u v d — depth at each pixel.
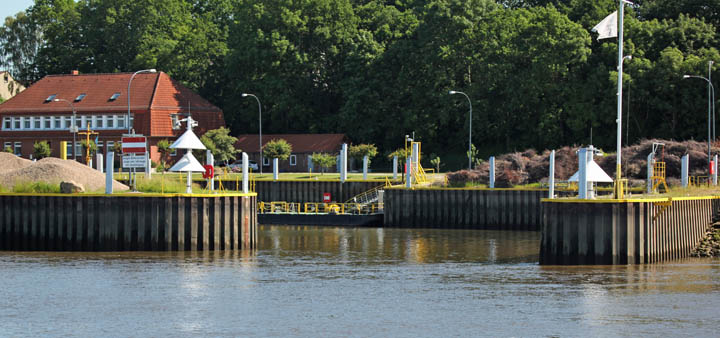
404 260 97.38
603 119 185.62
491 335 61.81
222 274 85.25
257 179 173.25
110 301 72.56
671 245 94.31
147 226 96.75
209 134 199.88
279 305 71.12
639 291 75.69
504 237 124.12
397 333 62.28
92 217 97.38
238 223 99.88
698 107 179.12
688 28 193.75
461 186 145.00
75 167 115.94
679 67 180.62
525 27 195.38
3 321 66.12
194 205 97.19
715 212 111.25
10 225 99.38
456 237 124.06
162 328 63.88
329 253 103.31
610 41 194.38
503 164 149.62
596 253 84.62
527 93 193.62
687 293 75.06
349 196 166.38
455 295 74.81
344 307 70.31
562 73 190.38
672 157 145.62
